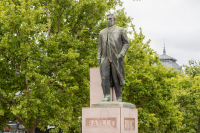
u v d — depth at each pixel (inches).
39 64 721.6
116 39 411.5
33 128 786.8
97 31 895.7
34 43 714.8
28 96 685.9
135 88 792.9
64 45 802.2
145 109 796.0
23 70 687.1
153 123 762.8
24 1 709.9
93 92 483.8
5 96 733.9
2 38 681.6
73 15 871.7
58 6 808.9
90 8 841.5
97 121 370.3
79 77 803.4
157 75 848.9
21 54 698.2
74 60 762.8
